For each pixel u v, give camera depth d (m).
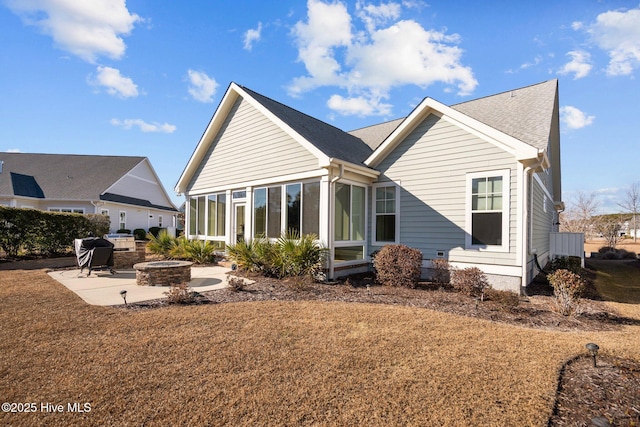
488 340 4.67
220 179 13.80
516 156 8.05
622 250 24.72
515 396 3.22
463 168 9.17
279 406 3.02
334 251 9.66
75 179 25.95
